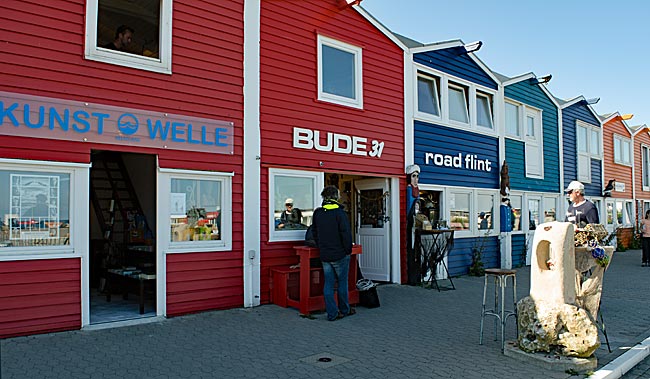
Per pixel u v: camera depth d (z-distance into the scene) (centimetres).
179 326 667
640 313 827
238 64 805
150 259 860
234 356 547
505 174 1352
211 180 770
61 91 634
